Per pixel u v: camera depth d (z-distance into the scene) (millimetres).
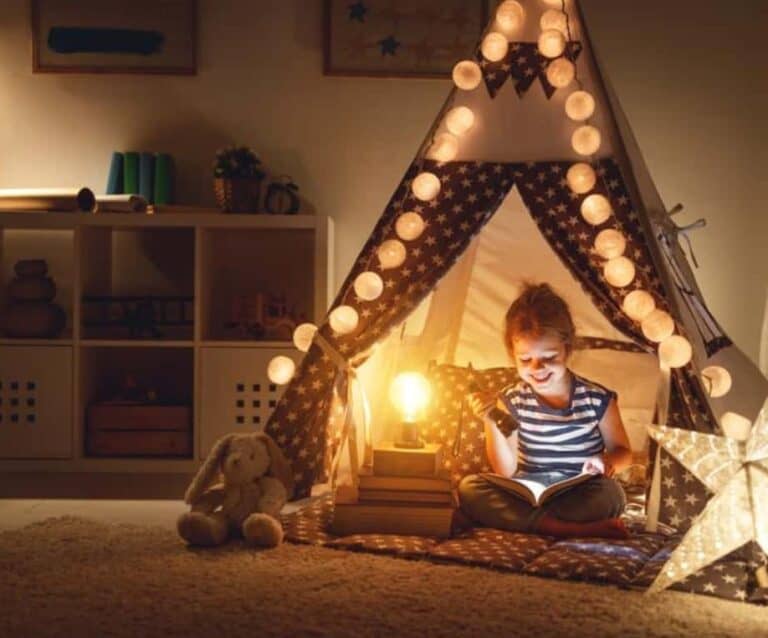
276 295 3764
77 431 3518
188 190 3889
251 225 3494
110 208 3564
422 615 1969
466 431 3039
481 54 2898
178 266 3906
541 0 2885
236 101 3883
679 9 3844
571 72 2770
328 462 2871
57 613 1959
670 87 3850
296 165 3889
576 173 2715
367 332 2877
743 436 2756
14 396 3520
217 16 3877
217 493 2691
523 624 1926
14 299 3623
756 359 3852
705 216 3859
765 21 3836
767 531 2215
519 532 2615
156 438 3564
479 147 2873
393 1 3852
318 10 3873
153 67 3865
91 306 3666
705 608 2053
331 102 3877
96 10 3863
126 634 1843
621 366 3252
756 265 3854
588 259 2777
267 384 3506
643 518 2803
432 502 2586
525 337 2805
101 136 3891
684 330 2662
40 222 3479
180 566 2311
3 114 3893
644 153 3859
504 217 3246
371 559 2389
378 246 2891
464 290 3340
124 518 3086
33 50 3863
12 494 3473
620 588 2184
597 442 2812
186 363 3941
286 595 2088
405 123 3871
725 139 3850
